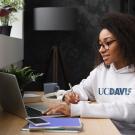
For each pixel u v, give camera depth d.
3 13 1.91
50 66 4.19
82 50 4.42
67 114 1.42
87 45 4.41
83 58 4.43
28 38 4.34
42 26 3.88
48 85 2.09
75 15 3.96
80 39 4.41
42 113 1.45
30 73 1.79
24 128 1.21
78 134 1.17
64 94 1.81
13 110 1.48
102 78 1.80
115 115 1.44
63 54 4.41
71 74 4.43
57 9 3.85
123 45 1.62
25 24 4.30
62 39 4.41
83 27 4.39
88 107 1.44
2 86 1.49
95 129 1.24
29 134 1.16
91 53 4.41
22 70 1.76
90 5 4.36
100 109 1.44
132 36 1.62
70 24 3.88
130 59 1.67
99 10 4.36
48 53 4.38
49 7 3.99
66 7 4.02
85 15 4.38
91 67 4.40
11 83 1.36
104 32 1.63
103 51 1.65
